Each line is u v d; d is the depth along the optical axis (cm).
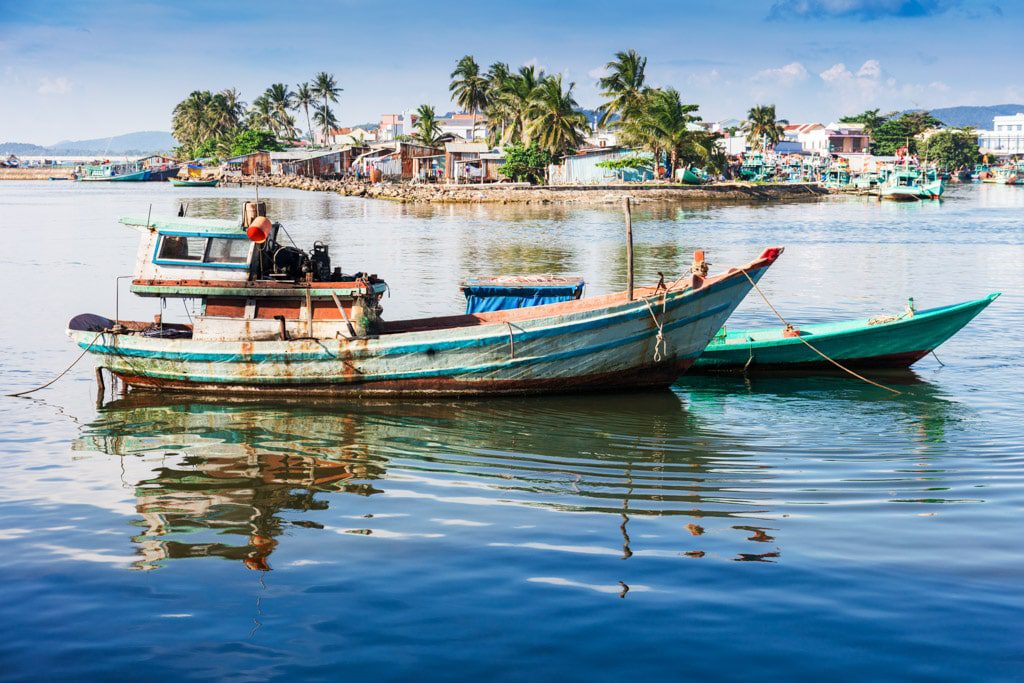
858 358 1925
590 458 1345
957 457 1333
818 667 770
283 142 16075
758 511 1118
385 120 17088
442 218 6366
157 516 1116
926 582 916
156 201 8356
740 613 859
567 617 854
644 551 999
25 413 1591
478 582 927
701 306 1684
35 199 8931
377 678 760
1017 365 1959
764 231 5434
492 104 10600
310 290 1670
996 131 19675
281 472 1284
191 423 1538
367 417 1573
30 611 874
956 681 750
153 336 1781
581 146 9800
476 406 1641
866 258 4050
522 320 1748
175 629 840
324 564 972
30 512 1129
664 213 7044
